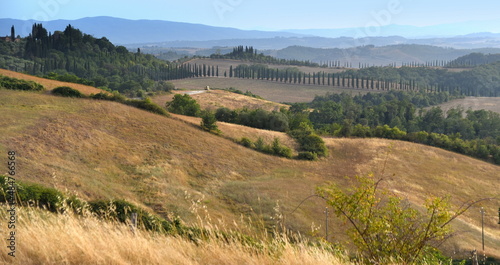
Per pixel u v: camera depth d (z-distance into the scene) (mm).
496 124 161875
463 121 163875
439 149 98625
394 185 69938
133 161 49938
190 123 74438
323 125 142250
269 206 40625
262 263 5289
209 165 56938
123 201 20891
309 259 5430
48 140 46625
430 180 77625
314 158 75125
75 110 63281
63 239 5258
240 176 56094
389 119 177500
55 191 16828
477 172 87875
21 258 4648
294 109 161375
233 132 79000
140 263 4852
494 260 36844
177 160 54906
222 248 5594
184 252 5422
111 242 5398
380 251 5867
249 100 188750
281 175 60562
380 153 86500
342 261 5816
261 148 72062
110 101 73188
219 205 40250
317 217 38062
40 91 70125
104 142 52812
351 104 189375
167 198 37719
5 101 60125
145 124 66062
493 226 58656
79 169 40281
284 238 5863
